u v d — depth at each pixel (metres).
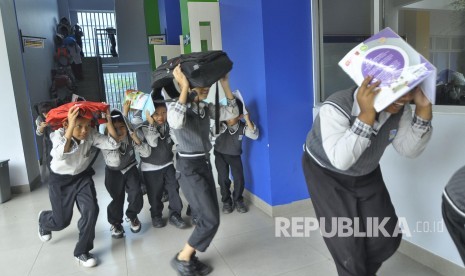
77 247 2.30
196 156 2.05
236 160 3.03
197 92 1.94
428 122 1.35
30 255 2.50
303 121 2.91
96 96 8.84
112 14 11.21
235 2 3.09
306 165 1.55
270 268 2.14
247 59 2.99
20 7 5.31
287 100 2.83
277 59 2.75
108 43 10.73
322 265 2.14
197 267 2.11
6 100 4.10
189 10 3.47
